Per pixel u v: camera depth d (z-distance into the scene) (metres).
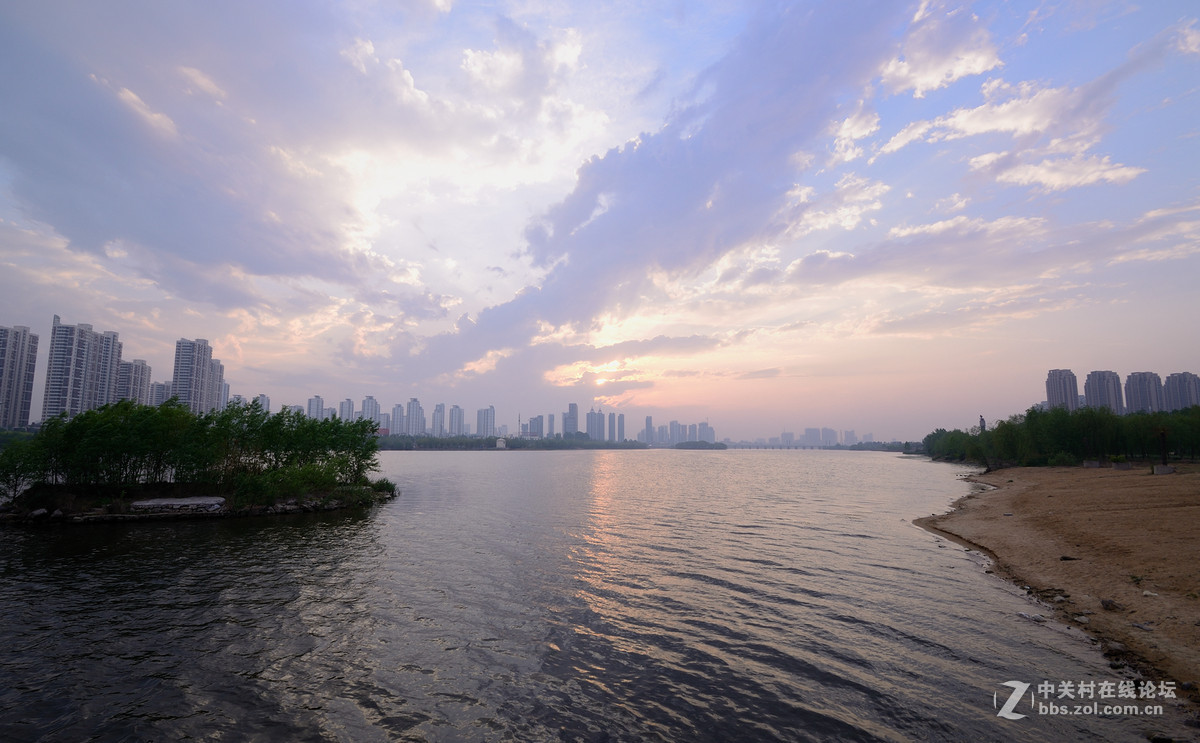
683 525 43.50
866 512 51.66
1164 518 34.19
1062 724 12.94
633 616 21.12
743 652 17.59
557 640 18.64
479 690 14.95
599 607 22.20
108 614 21.03
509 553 32.41
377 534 38.69
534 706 14.05
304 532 39.38
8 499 44.09
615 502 60.19
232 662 16.67
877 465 162.50
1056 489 58.88
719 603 22.73
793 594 24.05
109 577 26.47
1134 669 15.64
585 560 30.62
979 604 22.44
